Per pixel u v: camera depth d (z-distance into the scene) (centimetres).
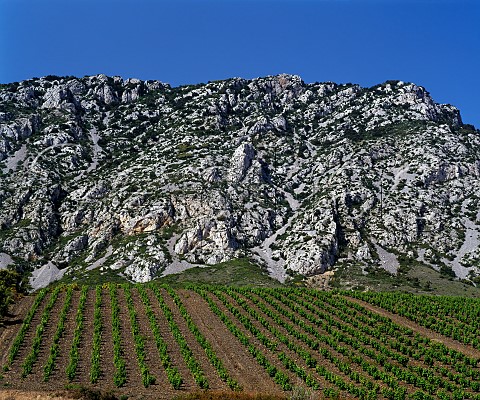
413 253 13112
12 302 7600
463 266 12681
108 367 5203
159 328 6619
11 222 13538
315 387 4728
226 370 5153
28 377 4894
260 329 6794
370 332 6762
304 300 8481
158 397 4416
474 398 4681
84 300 7669
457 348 6328
